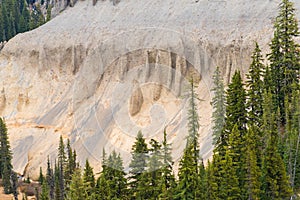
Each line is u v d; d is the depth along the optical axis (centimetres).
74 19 15125
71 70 13962
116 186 5659
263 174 5709
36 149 12594
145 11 13600
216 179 5544
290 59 7262
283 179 5597
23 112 14188
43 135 12938
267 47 10175
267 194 5672
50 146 12438
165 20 12794
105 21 14075
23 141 13062
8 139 13338
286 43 7344
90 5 15425
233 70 10881
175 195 5378
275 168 5606
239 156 5775
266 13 11375
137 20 13362
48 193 9456
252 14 11588
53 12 17375
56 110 13288
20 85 14825
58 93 13912
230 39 11212
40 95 14275
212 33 11606
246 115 6231
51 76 14375
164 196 5262
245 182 5647
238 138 5794
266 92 6619
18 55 15388
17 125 13762
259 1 11900
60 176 10381
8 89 14925
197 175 5494
